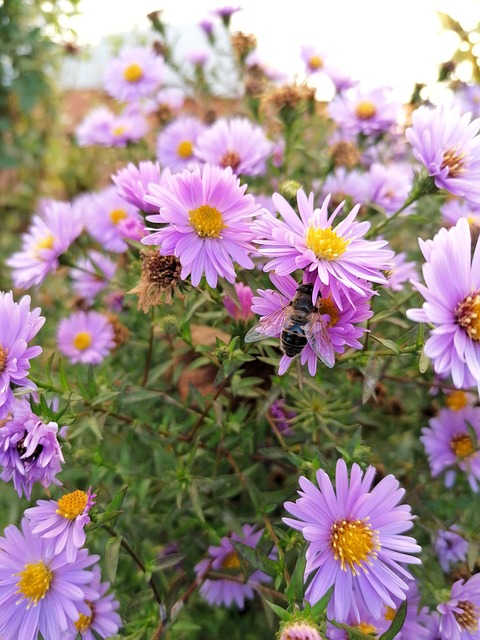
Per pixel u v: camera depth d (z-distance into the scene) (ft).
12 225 1.21
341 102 0.64
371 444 0.53
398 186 0.56
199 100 0.84
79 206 0.70
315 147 0.72
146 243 0.36
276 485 0.53
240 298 0.41
